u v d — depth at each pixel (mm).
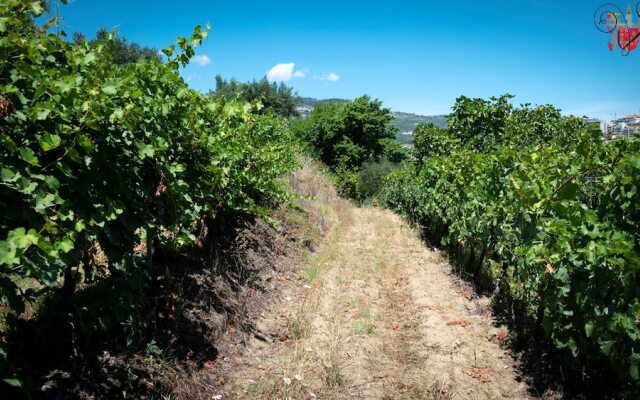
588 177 4262
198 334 4062
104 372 2959
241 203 6559
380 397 3801
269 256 7051
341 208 15805
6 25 2305
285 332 4879
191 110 4137
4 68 2299
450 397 3803
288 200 9164
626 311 3195
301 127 35531
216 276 5133
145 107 3271
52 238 2318
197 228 5492
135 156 3119
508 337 4898
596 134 4621
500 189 5957
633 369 3090
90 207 2586
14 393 2357
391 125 34750
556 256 3615
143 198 3383
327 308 5711
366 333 5051
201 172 4461
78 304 2865
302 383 3838
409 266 8180
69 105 2369
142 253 4344
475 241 7098
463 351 4676
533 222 4406
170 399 3176
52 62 2756
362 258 8586
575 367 3975
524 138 11141
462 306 5996
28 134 2400
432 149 13602
